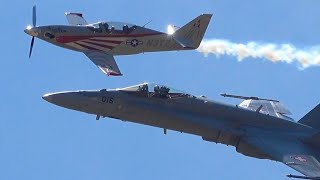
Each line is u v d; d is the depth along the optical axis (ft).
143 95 485.56
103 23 633.20
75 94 479.82
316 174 468.75
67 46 629.51
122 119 488.85
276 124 499.51
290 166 472.44
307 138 497.05
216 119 491.31
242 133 490.08
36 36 624.18
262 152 489.26
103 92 482.28
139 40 640.99
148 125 492.95
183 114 487.20
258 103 525.75
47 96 479.00
